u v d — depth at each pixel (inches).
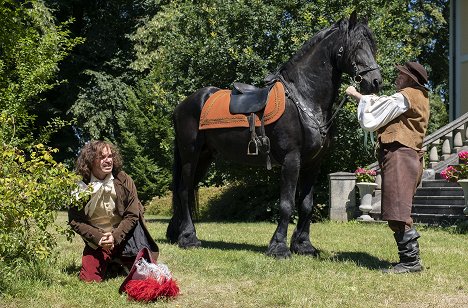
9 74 430.9
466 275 236.4
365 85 262.7
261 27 599.8
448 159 602.9
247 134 291.1
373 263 265.0
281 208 278.7
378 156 250.7
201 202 794.8
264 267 247.1
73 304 184.2
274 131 280.7
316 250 297.6
